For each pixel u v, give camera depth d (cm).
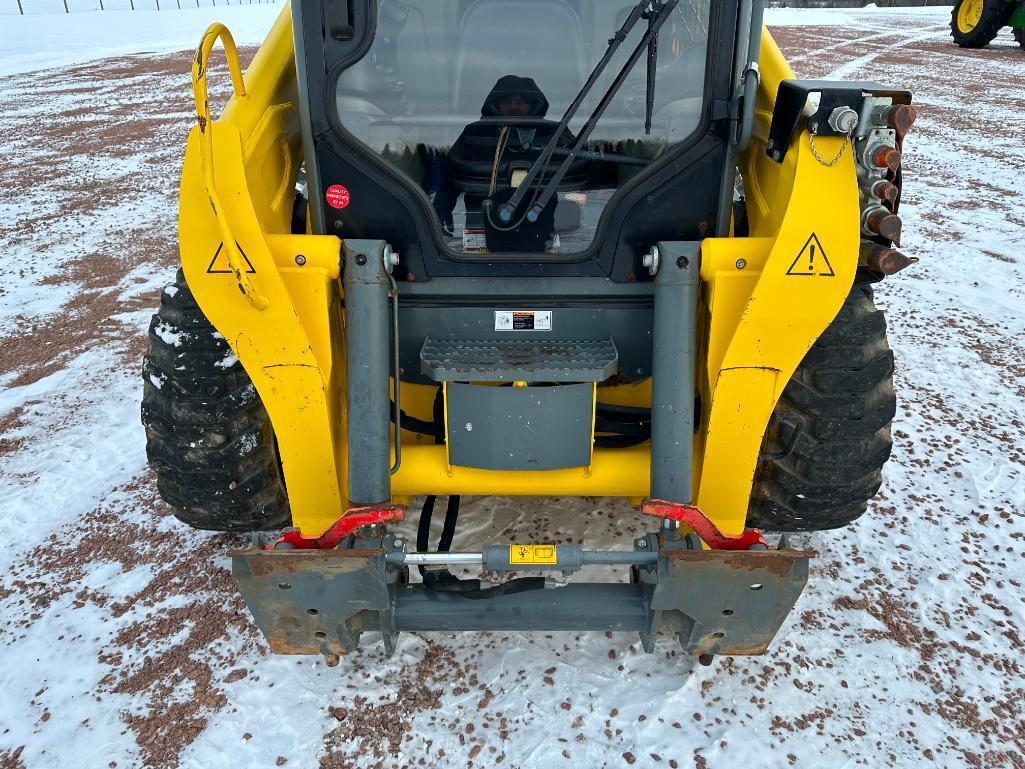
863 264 214
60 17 2780
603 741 221
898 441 372
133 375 454
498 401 227
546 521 314
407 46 217
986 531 310
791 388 237
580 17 213
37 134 1105
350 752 220
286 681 243
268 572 200
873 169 200
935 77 1367
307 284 209
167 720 231
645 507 204
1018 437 377
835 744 221
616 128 224
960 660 250
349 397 218
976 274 587
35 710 236
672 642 253
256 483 251
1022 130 1011
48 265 644
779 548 200
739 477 235
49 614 274
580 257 232
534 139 228
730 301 212
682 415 219
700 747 220
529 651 251
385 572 201
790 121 204
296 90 263
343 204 229
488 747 221
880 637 258
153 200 816
